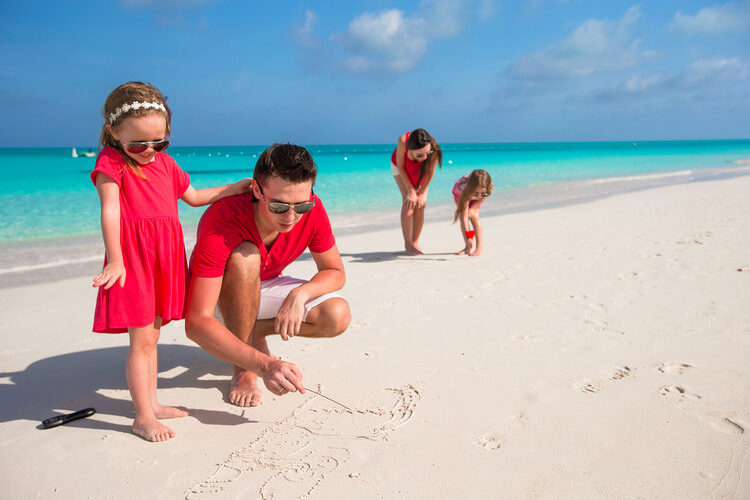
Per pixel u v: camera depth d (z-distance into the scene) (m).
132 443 2.33
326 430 2.39
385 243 7.24
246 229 2.54
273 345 3.43
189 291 2.53
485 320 3.77
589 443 2.18
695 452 2.08
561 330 3.50
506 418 2.41
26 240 7.82
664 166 25.92
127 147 2.27
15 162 35.44
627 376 2.77
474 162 29.94
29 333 3.80
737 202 10.02
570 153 48.12
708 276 4.66
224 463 2.16
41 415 2.60
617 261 5.44
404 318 3.88
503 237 7.27
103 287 2.33
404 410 2.53
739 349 3.06
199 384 2.93
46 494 1.97
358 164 29.81
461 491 1.91
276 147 2.33
